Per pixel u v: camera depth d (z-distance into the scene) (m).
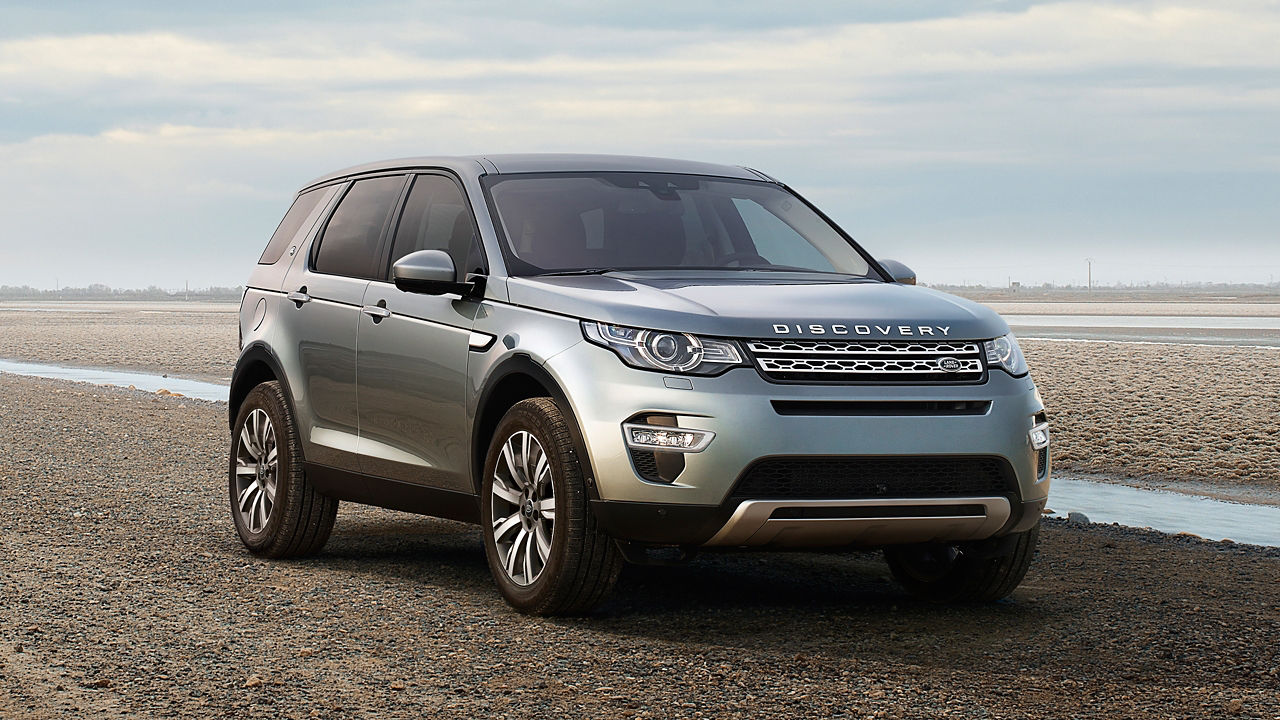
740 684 4.69
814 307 5.46
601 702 4.46
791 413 5.19
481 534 8.19
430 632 5.45
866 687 4.66
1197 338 43.94
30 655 5.05
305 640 5.32
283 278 7.57
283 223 8.02
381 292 6.67
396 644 5.25
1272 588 6.59
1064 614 5.93
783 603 6.13
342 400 6.84
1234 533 9.30
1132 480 12.13
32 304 185.25
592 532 5.43
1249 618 5.85
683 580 6.68
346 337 6.80
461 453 6.07
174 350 39.50
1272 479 12.12
